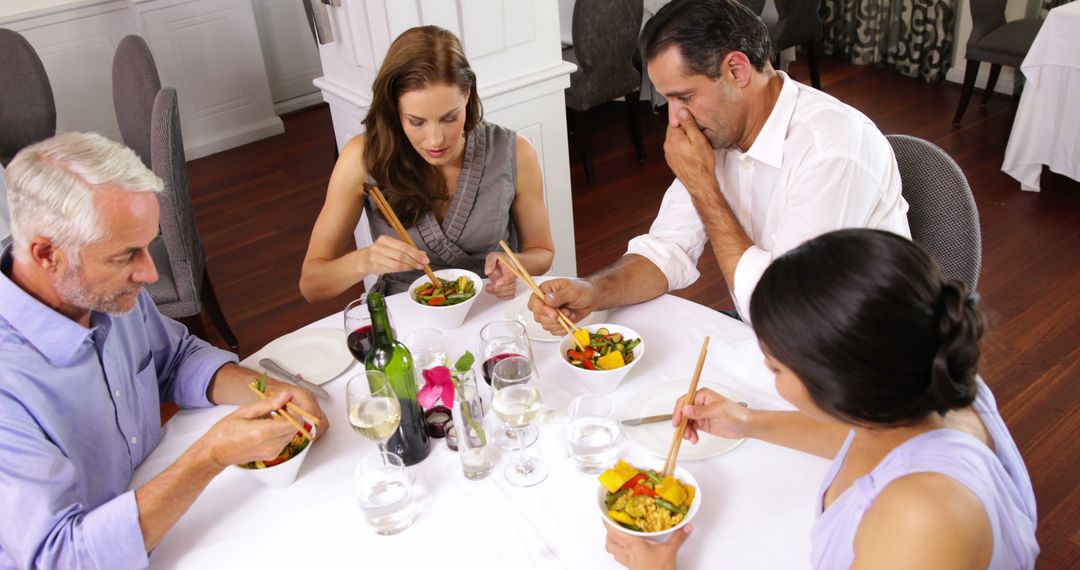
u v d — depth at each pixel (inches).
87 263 46.6
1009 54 156.7
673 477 46.3
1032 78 133.5
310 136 197.3
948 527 32.3
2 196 93.5
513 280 68.5
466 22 98.4
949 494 32.6
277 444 47.2
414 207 75.8
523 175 79.8
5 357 47.0
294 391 55.4
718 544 44.2
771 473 48.4
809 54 190.2
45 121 131.9
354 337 59.1
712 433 50.4
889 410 32.7
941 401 31.5
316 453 53.7
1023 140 138.1
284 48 205.0
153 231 48.5
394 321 66.2
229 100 192.7
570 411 50.0
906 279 31.4
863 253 32.3
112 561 45.6
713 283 127.4
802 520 45.1
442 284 68.1
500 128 78.6
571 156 174.6
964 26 186.2
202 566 46.2
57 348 48.5
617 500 45.1
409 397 50.9
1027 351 105.4
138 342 56.7
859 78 199.9
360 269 71.7
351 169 76.6
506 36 102.2
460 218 77.9
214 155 191.8
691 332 62.7
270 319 128.0
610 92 156.4
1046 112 133.3
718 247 63.7
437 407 55.2
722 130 60.9
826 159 58.4
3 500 45.7
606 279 66.1
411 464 51.8
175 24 180.2
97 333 51.5
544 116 109.6
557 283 63.5
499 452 52.3
